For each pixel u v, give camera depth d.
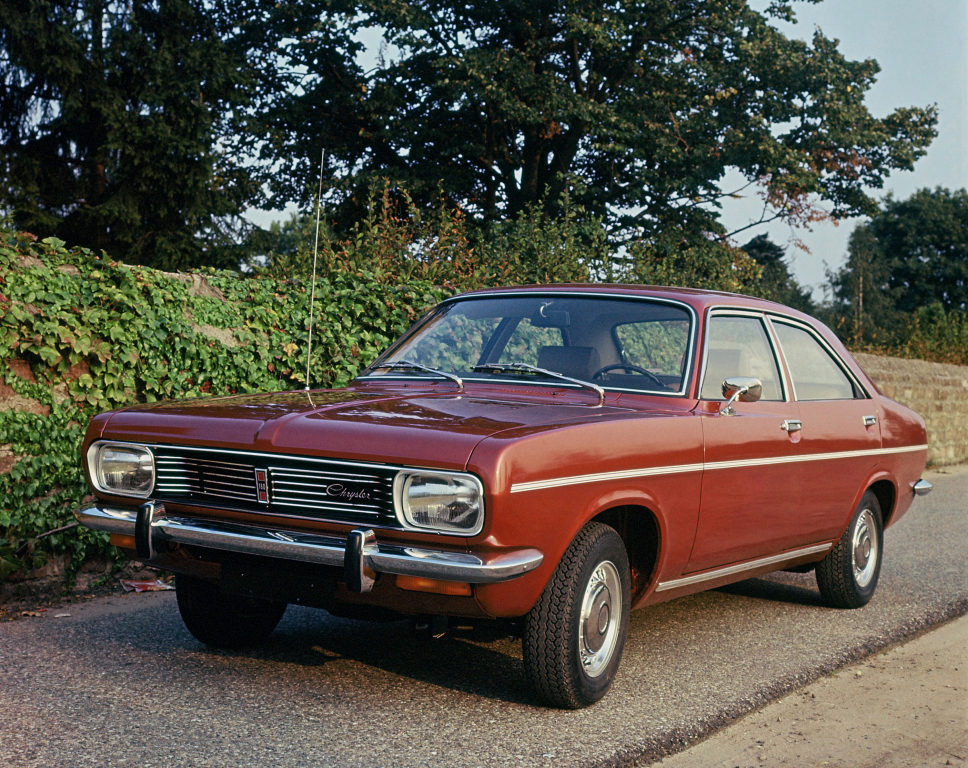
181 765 3.12
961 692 4.29
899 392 15.20
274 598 3.62
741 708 3.91
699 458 4.14
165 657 4.36
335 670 4.21
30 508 5.55
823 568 5.66
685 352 4.44
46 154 20.41
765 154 23.75
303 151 25.31
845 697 4.19
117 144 19.00
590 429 3.59
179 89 19.28
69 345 5.71
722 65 25.42
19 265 5.59
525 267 11.72
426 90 25.73
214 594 4.37
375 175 23.42
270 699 3.80
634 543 4.13
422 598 3.40
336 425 3.49
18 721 3.50
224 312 6.66
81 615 5.18
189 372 6.41
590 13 23.34
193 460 3.72
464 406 3.85
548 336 4.58
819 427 5.13
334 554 3.32
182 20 20.56
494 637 4.75
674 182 24.16
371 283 7.65
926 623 5.51
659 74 25.62
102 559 5.93
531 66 23.91
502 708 3.76
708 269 22.41
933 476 14.13
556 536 3.43
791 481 4.86
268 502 3.55
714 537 4.34
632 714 3.75
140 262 20.14
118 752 3.22
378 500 3.36
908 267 72.88
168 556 3.83
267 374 6.93
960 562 7.27
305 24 24.52
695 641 4.95
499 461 3.19
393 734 3.45
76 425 5.78
